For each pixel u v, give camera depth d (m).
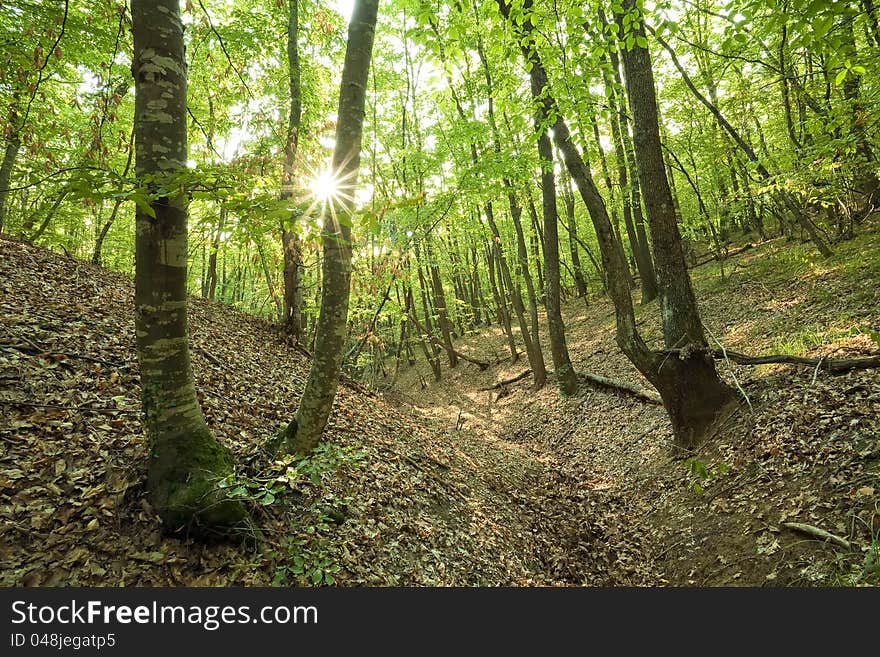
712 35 12.45
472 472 8.41
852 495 4.62
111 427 4.52
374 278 10.60
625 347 7.93
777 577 4.48
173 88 3.40
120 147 3.99
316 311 12.84
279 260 10.45
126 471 3.91
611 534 6.90
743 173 12.79
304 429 4.95
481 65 13.55
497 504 7.45
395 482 6.36
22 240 9.55
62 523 3.37
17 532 3.19
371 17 4.75
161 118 3.34
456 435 11.36
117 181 2.61
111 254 17.70
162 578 3.30
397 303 14.67
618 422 10.45
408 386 23.02
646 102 7.40
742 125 14.61
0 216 9.59
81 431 4.30
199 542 3.63
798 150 8.18
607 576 5.82
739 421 6.87
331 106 13.17
